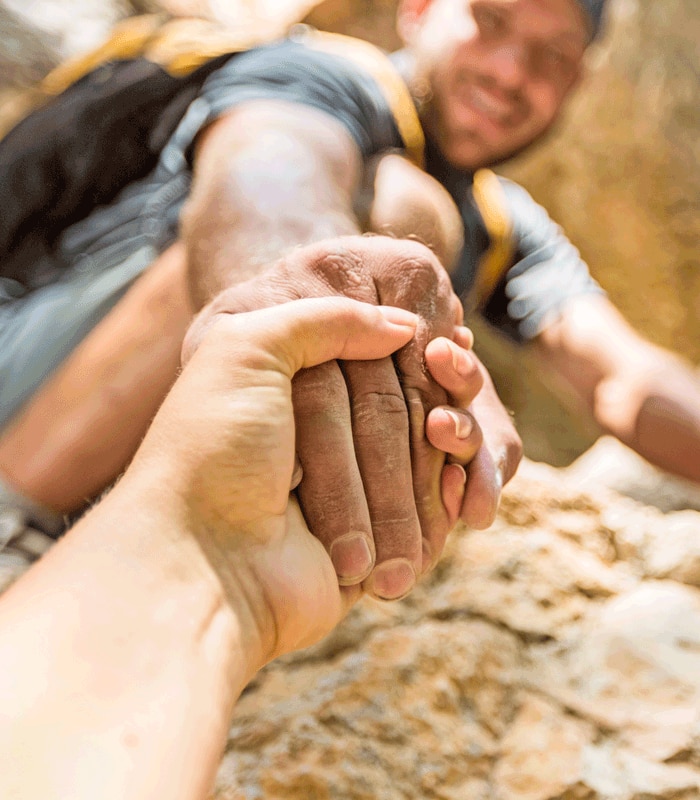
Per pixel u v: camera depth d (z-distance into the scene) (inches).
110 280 41.0
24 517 36.0
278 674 34.9
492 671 33.9
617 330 59.7
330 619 20.2
